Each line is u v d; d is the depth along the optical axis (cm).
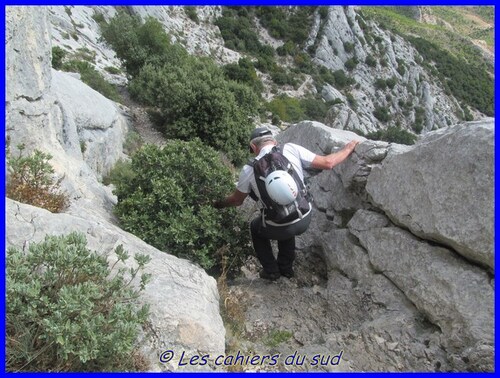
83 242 306
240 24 7450
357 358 350
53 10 3266
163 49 2262
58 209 436
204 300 366
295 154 449
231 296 443
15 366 276
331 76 7531
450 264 357
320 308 444
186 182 484
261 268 563
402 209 398
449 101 9212
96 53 3044
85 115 905
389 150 441
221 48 6538
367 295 425
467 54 13588
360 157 468
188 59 2242
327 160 451
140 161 505
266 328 409
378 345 358
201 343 324
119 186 504
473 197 331
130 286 340
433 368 329
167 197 459
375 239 435
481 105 9812
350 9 8631
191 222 452
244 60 5581
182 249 457
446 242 358
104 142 980
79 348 260
